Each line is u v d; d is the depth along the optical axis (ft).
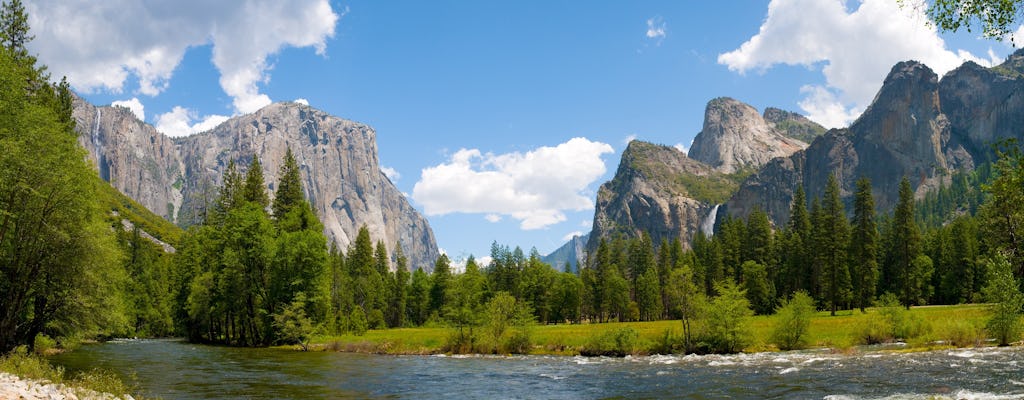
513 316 176.55
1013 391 78.64
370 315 386.11
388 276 490.08
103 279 123.03
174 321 261.85
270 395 89.20
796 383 94.02
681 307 155.84
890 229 382.83
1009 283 140.15
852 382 92.07
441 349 176.24
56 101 150.71
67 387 64.59
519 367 133.49
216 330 249.75
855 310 300.61
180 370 122.31
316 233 215.72
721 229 460.55
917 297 313.12
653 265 474.49
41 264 108.68
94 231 113.19
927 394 78.43
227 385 100.27
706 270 409.08
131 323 264.93
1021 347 132.77
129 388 85.40
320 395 90.58
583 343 176.24
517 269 426.10
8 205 96.89
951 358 117.80
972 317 183.73
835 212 320.29
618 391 94.43
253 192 265.75
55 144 102.32
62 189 101.55
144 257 299.79
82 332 129.08
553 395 92.27
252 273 206.28
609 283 425.69
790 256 364.99
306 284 207.41
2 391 53.11
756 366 120.06
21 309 114.52
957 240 336.29
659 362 136.67
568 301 429.38
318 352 179.01
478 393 95.09
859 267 302.45
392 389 99.30
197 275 239.91
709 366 123.65
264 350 185.26
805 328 160.45
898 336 166.81
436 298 449.06
